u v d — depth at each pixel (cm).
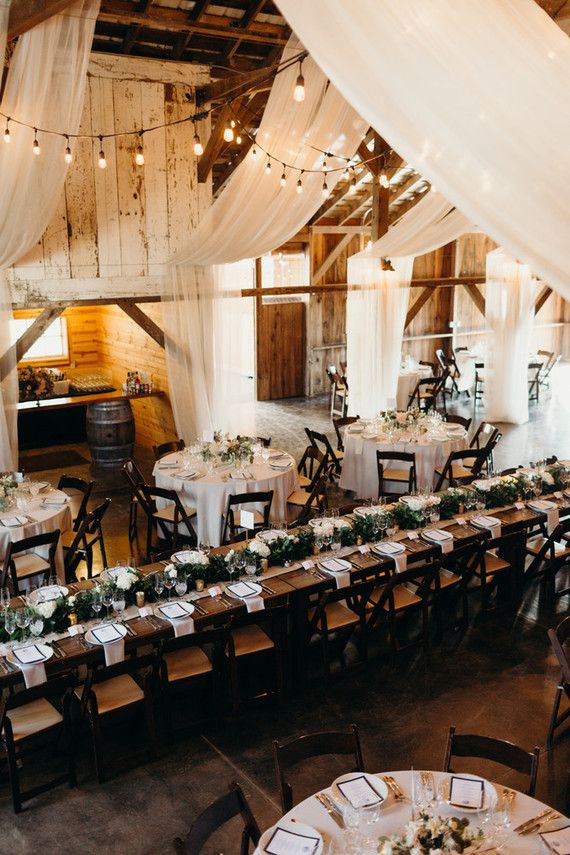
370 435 963
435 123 301
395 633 624
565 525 686
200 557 568
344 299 1678
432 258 1716
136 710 520
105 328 1361
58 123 774
